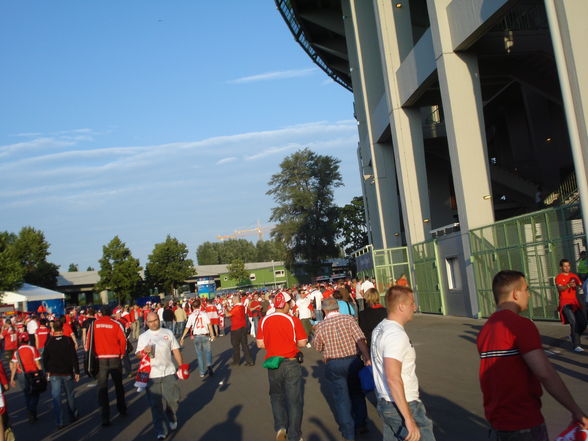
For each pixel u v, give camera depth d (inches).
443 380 375.2
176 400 315.9
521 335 129.5
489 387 133.9
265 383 466.3
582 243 515.5
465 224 753.0
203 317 545.0
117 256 2819.9
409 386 164.6
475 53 786.2
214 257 6491.1
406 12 1044.5
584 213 476.4
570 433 123.8
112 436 331.0
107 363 371.9
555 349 417.7
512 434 128.9
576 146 480.1
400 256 1082.1
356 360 265.9
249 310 887.1
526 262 607.5
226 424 325.7
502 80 1047.6
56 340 383.2
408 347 163.0
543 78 914.7
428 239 1007.6
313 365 529.7
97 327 374.9
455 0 752.3
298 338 272.4
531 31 812.6
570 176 1079.6
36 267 3115.2
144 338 312.3
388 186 1298.0
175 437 306.2
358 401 278.4
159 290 3464.6
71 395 391.2
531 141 1365.7
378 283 1056.2
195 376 556.4
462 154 760.3
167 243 3218.5
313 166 2549.2
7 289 1766.7
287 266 2561.5
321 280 2502.5
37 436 357.4
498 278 141.5
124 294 2827.3
